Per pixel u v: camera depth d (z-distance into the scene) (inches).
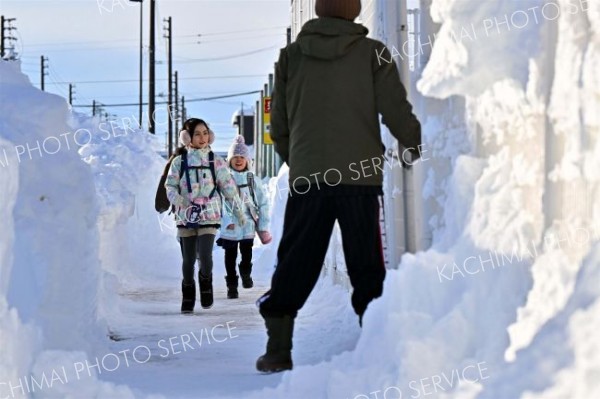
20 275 267.3
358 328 362.9
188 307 502.0
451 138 263.6
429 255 242.1
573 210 191.5
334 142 285.7
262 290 655.8
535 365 179.8
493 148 231.3
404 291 243.8
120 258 687.7
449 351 221.6
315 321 418.3
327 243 294.4
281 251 298.5
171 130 2554.1
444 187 269.6
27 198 288.4
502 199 221.8
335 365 267.0
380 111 287.7
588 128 186.7
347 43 285.4
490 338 213.9
